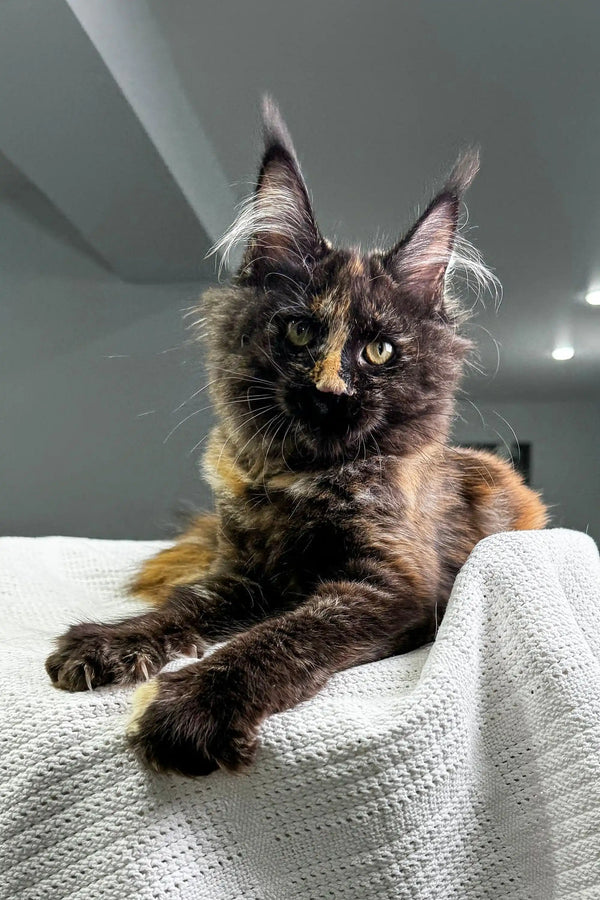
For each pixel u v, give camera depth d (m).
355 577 0.27
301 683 0.22
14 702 0.22
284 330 0.30
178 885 0.19
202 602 0.28
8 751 0.21
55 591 0.37
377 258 0.32
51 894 0.20
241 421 0.31
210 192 0.44
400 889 0.20
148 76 0.40
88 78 0.37
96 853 0.19
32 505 0.56
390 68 0.42
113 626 0.26
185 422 0.51
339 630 0.24
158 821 0.20
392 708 0.21
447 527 0.33
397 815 0.20
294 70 0.42
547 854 0.21
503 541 0.26
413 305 0.32
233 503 0.31
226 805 0.20
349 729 0.20
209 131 0.43
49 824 0.20
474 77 0.42
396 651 0.26
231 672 0.22
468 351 0.34
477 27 0.40
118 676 0.23
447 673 0.22
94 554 0.41
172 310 0.52
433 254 0.33
